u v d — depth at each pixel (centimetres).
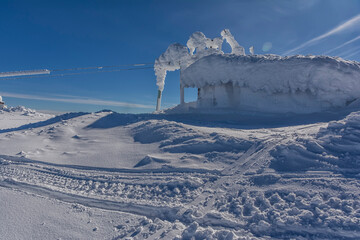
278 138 999
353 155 751
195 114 2048
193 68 2286
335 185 605
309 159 768
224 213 586
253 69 1941
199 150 1029
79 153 1229
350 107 1630
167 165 918
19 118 3541
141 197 735
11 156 1242
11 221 640
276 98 1894
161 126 1463
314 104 1770
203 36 3080
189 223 579
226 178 765
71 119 2127
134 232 560
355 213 490
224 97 2072
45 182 927
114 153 1173
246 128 1412
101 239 545
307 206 546
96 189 831
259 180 704
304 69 1759
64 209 704
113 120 1950
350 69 1691
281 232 496
